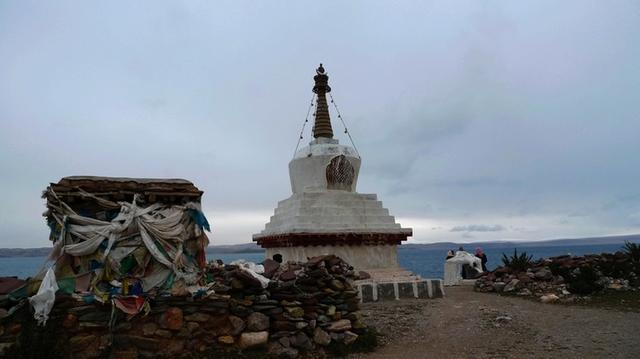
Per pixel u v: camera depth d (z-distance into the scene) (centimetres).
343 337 861
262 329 800
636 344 855
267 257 1636
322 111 1761
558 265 1493
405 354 851
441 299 1338
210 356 760
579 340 898
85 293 738
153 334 746
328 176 1593
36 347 673
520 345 887
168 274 795
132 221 789
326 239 1428
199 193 851
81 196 787
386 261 1513
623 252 1590
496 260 10231
